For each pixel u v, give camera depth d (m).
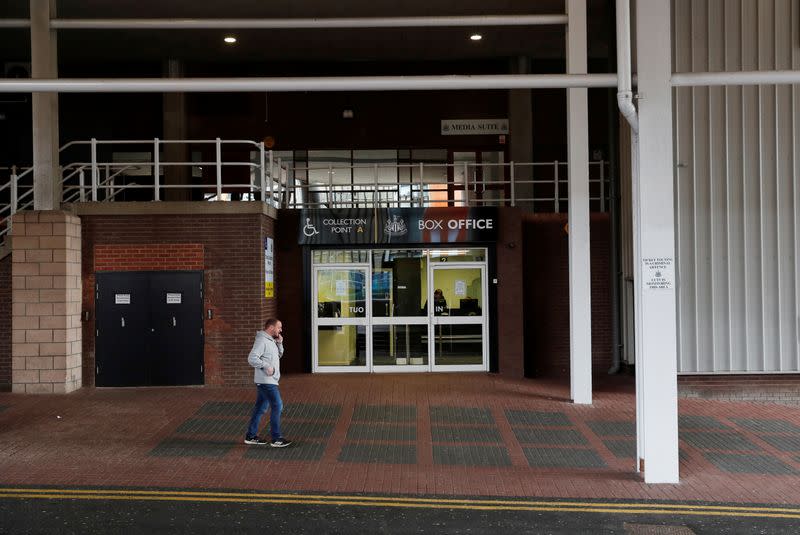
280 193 16.75
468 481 8.88
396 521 7.41
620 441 10.73
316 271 16.41
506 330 15.98
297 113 21.34
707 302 14.20
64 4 17.06
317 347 16.31
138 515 7.49
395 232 16.02
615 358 16.88
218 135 21.28
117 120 21.33
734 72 8.78
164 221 14.40
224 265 14.40
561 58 21.39
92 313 14.30
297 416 12.03
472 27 18.64
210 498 8.10
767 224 14.23
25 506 7.76
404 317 16.33
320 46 20.14
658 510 7.88
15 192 14.37
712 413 12.85
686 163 14.23
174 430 11.08
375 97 21.41
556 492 8.49
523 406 12.88
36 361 13.59
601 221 17.23
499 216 16.05
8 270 14.27
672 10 14.27
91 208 14.37
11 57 21.06
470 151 21.39
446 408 12.65
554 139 21.25
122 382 14.27
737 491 8.59
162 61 21.02
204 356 14.34
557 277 17.23
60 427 11.22
